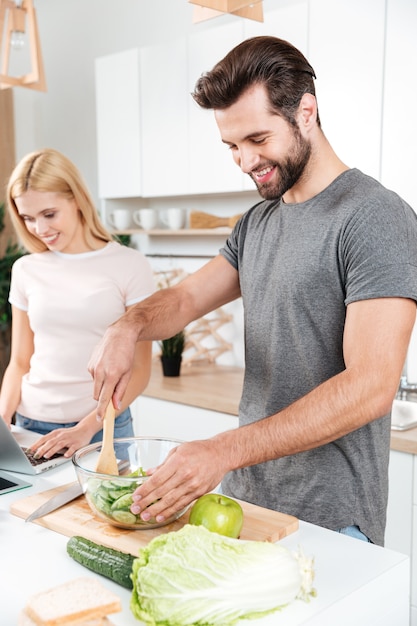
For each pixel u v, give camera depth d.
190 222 3.10
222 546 0.87
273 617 0.87
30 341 2.03
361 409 1.11
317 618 0.88
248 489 1.47
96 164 4.00
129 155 3.29
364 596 0.97
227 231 2.96
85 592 0.83
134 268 1.94
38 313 1.91
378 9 2.32
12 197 1.88
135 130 3.24
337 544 1.10
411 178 2.30
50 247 1.92
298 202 1.39
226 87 1.20
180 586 0.82
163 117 3.10
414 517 2.12
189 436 2.75
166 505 1.06
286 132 1.23
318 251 1.31
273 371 1.42
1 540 1.13
